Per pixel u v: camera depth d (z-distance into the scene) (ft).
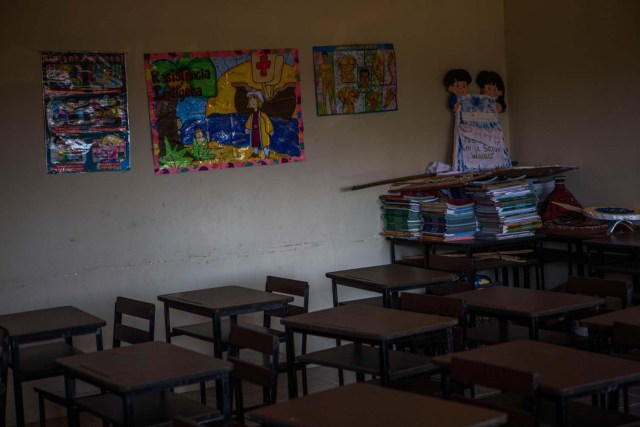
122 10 18.04
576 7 20.22
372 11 20.85
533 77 21.67
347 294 20.63
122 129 18.06
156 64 18.37
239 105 19.25
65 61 17.51
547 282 21.22
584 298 13.23
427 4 21.53
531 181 19.85
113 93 17.95
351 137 20.63
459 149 21.52
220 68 19.02
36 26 17.26
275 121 19.66
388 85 21.04
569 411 10.28
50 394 13.50
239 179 19.30
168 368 10.52
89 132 17.75
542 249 19.69
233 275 19.25
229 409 10.44
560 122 20.98
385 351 11.42
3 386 12.80
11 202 17.08
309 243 20.16
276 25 19.66
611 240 17.39
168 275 18.56
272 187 19.69
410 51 21.34
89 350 17.81
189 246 18.78
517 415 8.93
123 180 18.11
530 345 10.65
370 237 20.98
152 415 10.72
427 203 19.71
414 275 16.25
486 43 22.26
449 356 10.30
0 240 16.98
